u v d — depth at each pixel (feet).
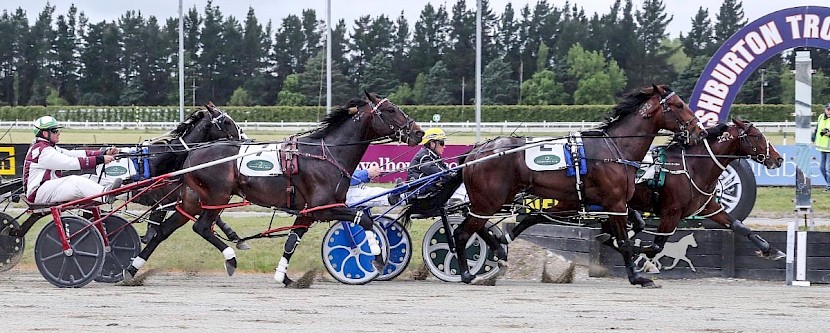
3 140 88.12
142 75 190.39
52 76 195.21
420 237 41.57
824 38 39.06
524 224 32.35
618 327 21.83
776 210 51.21
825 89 138.51
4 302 25.57
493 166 30.42
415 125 30.58
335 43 184.85
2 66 196.03
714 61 40.45
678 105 30.63
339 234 31.17
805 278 32.04
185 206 30.58
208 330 21.22
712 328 21.75
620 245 30.83
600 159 30.22
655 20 176.76
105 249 30.17
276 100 180.96
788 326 22.11
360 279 31.09
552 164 30.12
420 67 176.76
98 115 145.59
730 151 32.30
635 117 31.04
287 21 189.67
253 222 47.16
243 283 31.50
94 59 191.83
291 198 30.12
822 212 50.11
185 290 28.81
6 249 31.42
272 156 29.99
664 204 32.04
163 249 39.34
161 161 32.17
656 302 26.20
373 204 32.01
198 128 35.45
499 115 123.95
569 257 35.73
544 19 188.24
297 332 21.03
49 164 29.43
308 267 35.65
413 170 32.45
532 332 21.11
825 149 53.93
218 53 187.93
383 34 183.52
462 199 33.96
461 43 174.50
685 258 33.60
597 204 30.86
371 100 30.66
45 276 29.27
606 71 160.66
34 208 29.73
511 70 166.40
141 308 24.49
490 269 32.14
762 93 130.72
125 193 33.09
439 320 22.75
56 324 21.94
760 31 39.75
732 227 32.83
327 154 30.14
